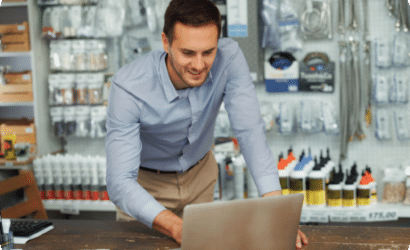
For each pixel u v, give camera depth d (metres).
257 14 3.01
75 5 3.35
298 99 3.27
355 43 3.03
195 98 1.44
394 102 3.02
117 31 3.26
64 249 1.28
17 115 3.76
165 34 1.13
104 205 3.20
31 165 3.24
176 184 1.73
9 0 3.31
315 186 2.79
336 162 3.27
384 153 3.20
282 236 0.98
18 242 1.35
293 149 3.35
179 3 1.08
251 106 1.47
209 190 1.86
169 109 1.43
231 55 1.46
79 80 3.36
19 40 3.32
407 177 2.82
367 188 2.79
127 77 1.38
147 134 1.56
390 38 3.10
